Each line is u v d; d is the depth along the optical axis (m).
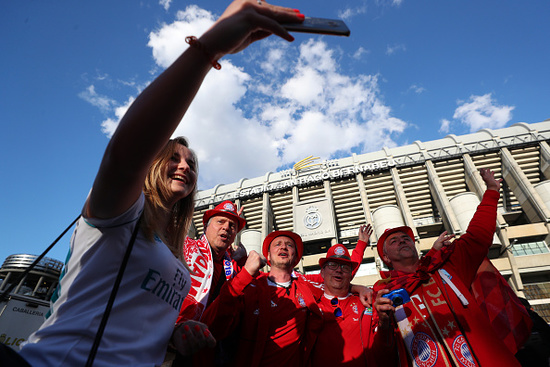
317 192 51.16
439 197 42.53
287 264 3.83
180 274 1.48
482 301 3.43
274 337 3.18
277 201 52.41
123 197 0.98
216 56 0.89
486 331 2.83
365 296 3.32
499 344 2.74
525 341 3.08
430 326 3.12
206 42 0.86
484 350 2.73
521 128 47.56
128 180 0.93
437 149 48.66
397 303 2.76
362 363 3.38
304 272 40.44
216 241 3.81
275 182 53.66
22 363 0.90
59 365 0.94
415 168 48.47
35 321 8.77
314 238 43.50
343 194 50.59
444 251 3.50
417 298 3.35
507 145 45.47
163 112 0.84
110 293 1.09
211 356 2.54
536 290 32.78
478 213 3.65
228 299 2.65
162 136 0.88
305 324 3.53
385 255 4.39
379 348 3.17
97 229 1.10
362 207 49.47
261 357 2.96
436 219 46.50
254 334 3.08
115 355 1.04
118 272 1.10
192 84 0.87
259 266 2.80
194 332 1.47
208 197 54.12
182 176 1.56
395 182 47.03
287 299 3.53
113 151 0.87
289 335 3.24
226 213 3.92
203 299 2.76
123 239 1.12
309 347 3.42
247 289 3.31
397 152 50.66
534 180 45.03
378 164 49.72
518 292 32.22
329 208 46.09
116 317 1.08
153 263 1.24
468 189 46.31
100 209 1.02
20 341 8.29
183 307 2.58
